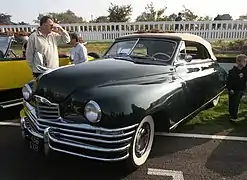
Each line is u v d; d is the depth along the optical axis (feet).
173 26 51.42
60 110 9.73
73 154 9.39
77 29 54.75
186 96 12.50
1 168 10.49
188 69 13.82
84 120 9.29
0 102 15.66
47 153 9.80
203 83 14.61
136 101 9.46
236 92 15.17
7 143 12.71
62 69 11.12
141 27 52.95
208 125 15.08
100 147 9.01
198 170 10.38
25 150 11.99
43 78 10.62
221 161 11.10
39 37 14.69
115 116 8.89
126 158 9.36
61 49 34.37
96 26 54.70
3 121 15.67
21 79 16.35
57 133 9.62
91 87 9.73
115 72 10.78
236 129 14.52
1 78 15.33
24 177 9.90
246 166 10.71
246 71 14.76
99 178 9.87
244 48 37.40
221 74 17.56
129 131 9.20
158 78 11.60
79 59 19.06
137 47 13.91
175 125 11.81
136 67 11.59
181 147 12.37
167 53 13.21
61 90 9.87
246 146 12.50
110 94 9.31
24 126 11.09
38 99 10.21
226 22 49.37
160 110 10.51
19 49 23.06
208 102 15.89
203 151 11.98
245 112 17.07
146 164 10.78
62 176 9.99
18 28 55.01
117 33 53.52
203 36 50.42
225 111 17.47
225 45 43.16
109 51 14.89
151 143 11.03
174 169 10.44
